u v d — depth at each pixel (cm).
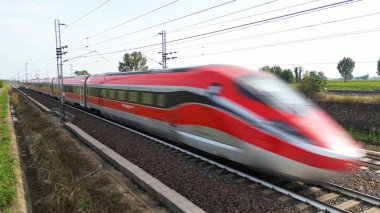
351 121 1945
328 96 2336
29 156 1450
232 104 917
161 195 788
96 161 1148
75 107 3133
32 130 1950
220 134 962
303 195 764
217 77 1003
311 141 754
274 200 761
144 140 1426
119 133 1603
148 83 1445
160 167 1026
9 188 870
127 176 988
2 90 6644
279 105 840
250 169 966
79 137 1588
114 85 1883
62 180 916
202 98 1043
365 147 1520
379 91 2931
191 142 1133
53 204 827
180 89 1173
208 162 1058
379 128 1762
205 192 817
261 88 901
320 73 2592
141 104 1511
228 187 841
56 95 4047
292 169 770
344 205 730
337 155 728
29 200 953
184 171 977
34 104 3669
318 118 838
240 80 937
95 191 870
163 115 1298
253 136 840
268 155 806
